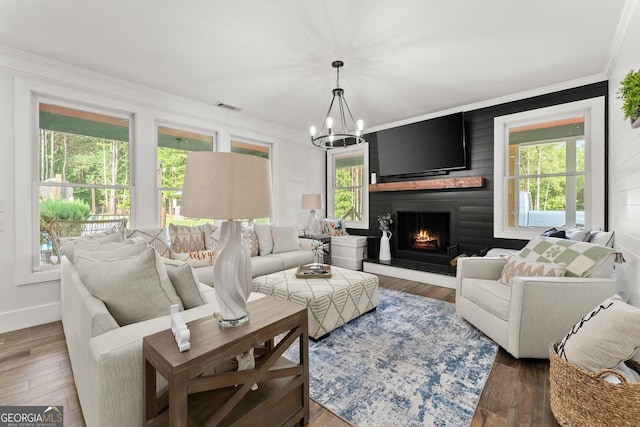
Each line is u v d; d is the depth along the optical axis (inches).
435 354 81.6
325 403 61.7
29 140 103.3
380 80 123.2
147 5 76.7
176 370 36.6
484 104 149.6
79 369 55.7
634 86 63.6
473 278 103.3
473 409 59.5
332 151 227.8
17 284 101.5
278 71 114.4
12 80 100.0
